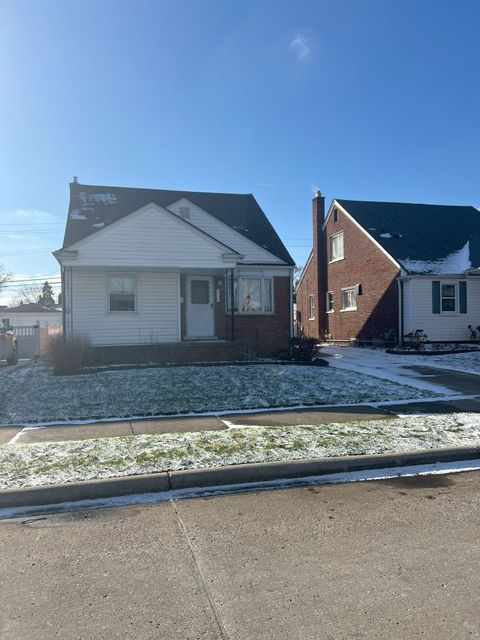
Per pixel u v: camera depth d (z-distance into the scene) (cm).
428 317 2159
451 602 334
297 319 3431
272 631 306
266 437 698
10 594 350
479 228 2542
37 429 802
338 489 552
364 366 1565
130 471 565
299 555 402
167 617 322
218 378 1219
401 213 2638
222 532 447
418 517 473
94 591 353
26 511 500
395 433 720
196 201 2081
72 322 1550
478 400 998
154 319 1617
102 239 1477
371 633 303
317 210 3008
